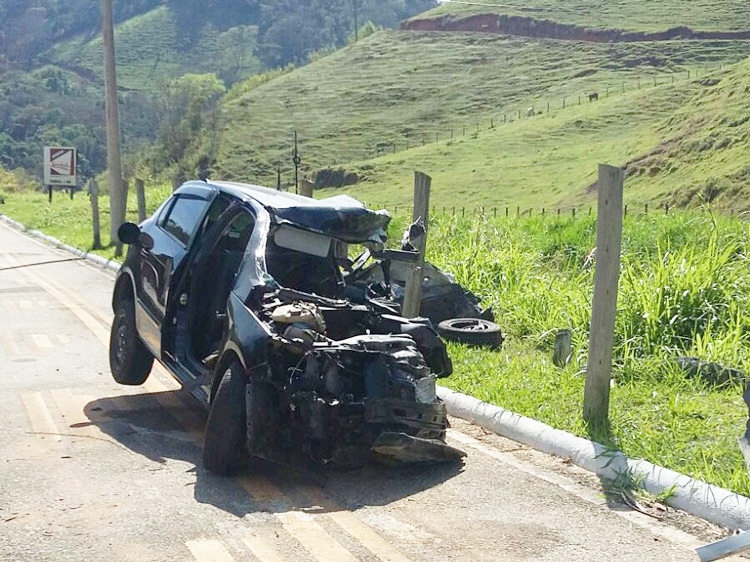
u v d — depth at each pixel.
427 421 6.32
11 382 9.16
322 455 6.26
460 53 151.75
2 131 155.88
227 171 117.75
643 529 5.61
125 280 8.70
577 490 6.27
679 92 92.94
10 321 12.72
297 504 5.90
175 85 165.12
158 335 7.64
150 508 5.77
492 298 12.16
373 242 7.31
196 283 7.52
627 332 9.63
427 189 9.83
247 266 6.77
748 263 11.91
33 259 21.19
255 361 6.02
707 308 9.99
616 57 130.88
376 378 6.21
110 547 5.17
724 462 6.48
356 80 148.88
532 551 5.25
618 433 7.07
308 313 6.26
